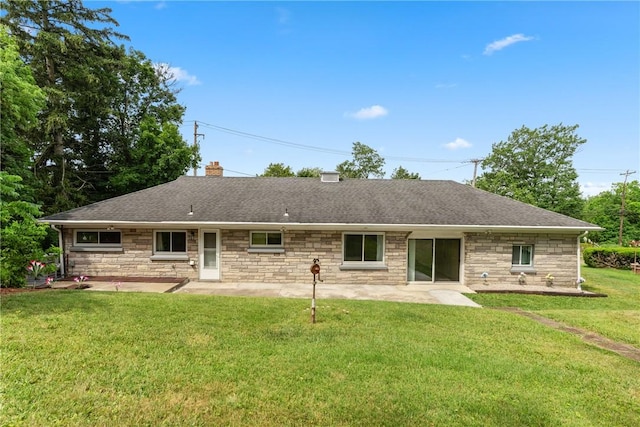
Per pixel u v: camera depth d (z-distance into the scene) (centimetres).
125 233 1304
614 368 542
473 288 1262
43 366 450
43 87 1709
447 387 450
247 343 574
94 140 2203
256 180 1727
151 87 2528
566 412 405
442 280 1349
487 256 1321
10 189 966
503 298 1151
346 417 373
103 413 359
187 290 1145
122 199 1441
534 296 1189
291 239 1304
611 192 4028
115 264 1305
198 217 1283
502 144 3572
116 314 689
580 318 879
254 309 796
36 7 1694
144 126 2255
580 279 1316
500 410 400
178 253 1315
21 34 1658
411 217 1320
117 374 442
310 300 945
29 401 372
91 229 1302
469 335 678
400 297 1116
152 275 1311
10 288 982
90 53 1889
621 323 837
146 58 2422
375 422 366
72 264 1297
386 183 1734
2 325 592
